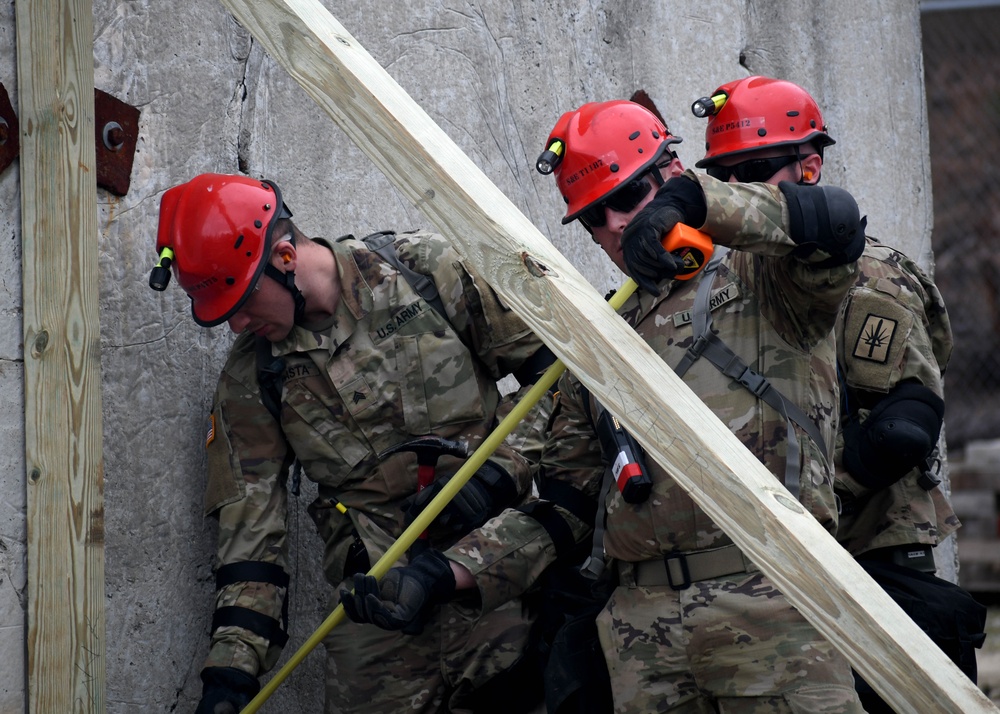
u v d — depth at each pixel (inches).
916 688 225.1
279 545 373.7
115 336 396.8
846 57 626.2
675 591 316.2
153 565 402.0
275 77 455.5
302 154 460.8
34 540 359.3
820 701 293.7
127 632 394.0
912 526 411.5
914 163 642.2
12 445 360.8
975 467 1172.5
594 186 338.3
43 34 364.8
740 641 302.0
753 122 400.5
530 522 357.4
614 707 324.5
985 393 1376.7
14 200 365.7
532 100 530.0
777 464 305.7
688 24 580.1
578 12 546.6
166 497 406.9
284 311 360.2
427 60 497.7
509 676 385.4
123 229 402.6
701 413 246.2
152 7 417.7
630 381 247.0
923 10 1075.3
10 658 355.3
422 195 265.3
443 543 374.9
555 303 252.5
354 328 370.0
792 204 277.1
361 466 372.2
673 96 570.9
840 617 231.6
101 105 394.0
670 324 322.0
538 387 323.0
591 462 358.6
